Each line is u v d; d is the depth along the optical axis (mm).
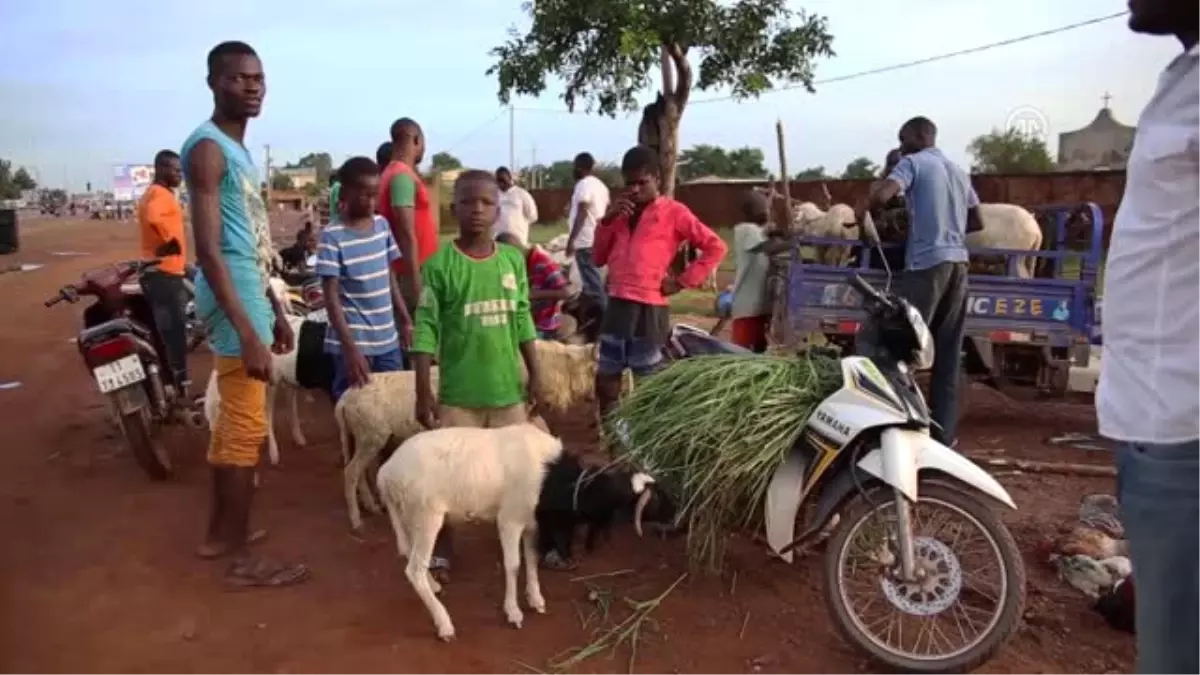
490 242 5359
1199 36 2285
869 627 4703
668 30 14867
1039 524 6098
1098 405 2520
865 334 5043
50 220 69438
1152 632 2395
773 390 4902
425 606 4984
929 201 7137
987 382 8805
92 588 5191
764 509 4910
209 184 4910
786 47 15594
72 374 10898
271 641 4645
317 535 6004
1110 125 43312
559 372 7117
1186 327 2275
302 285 11625
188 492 6762
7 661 4402
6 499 6582
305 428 8531
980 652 4254
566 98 15875
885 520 4496
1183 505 2289
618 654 4562
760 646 4660
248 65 5141
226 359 5309
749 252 8984
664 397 5227
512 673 4379
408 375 6137
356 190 6180
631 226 6750
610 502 4770
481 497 4715
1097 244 8289
